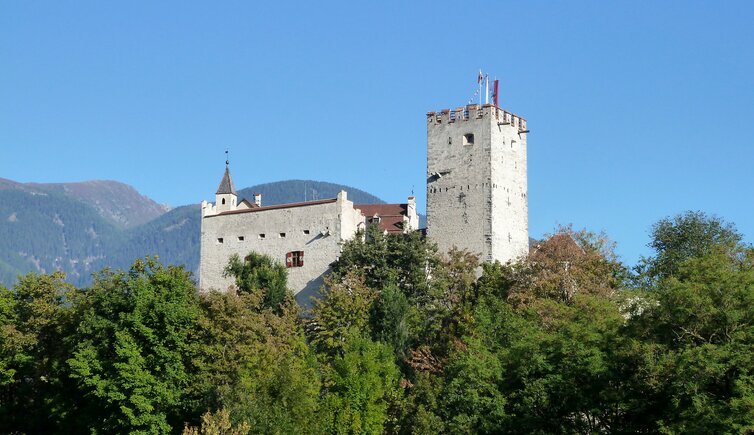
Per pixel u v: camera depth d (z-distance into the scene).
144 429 72.44
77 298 86.75
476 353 72.88
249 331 76.50
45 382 83.81
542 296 88.38
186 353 75.69
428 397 74.25
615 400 58.44
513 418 64.38
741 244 87.12
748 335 55.69
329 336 90.38
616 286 92.31
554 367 63.81
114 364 72.69
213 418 61.62
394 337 89.56
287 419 65.94
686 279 65.00
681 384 54.09
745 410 50.03
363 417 75.62
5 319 86.69
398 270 101.81
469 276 98.62
